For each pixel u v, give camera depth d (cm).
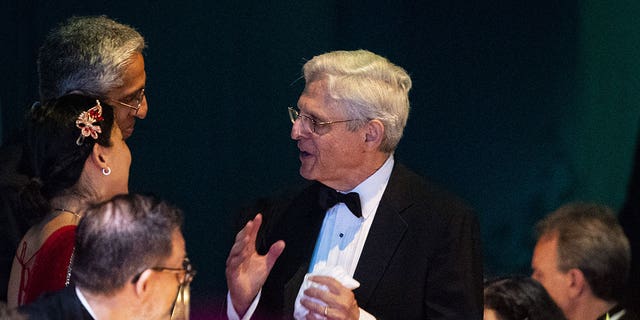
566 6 1285
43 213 703
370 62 737
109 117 733
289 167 1286
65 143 711
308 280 700
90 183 716
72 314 582
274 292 751
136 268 578
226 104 1268
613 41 1282
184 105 1260
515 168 1302
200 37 1258
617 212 1239
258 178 1280
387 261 729
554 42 1290
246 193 1278
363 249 736
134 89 838
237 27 1266
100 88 817
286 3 1274
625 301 818
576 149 1293
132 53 834
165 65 1252
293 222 764
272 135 1282
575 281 806
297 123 737
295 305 725
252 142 1279
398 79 740
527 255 1294
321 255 752
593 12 1283
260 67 1274
